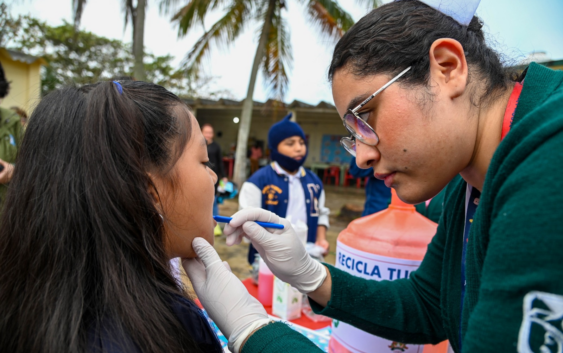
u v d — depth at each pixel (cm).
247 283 159
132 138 58
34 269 55
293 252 85
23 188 58
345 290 86
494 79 62
